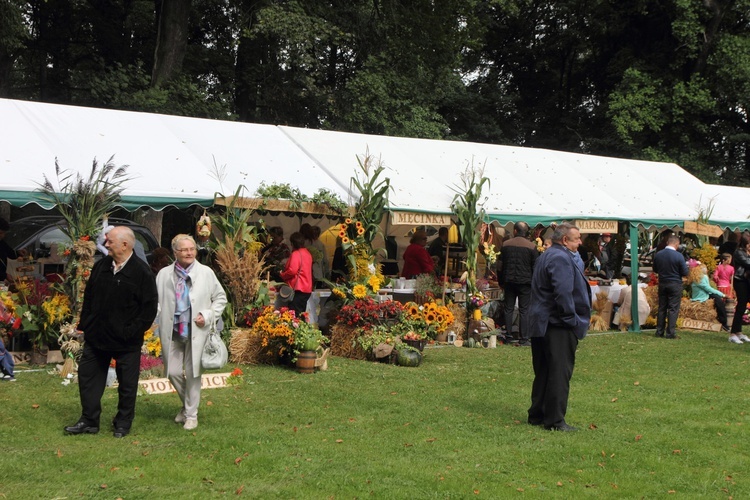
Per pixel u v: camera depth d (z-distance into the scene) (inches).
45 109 449.7
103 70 1010.1
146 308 261.7
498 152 643.5
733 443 283.6
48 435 261.6
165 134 471.8
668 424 309.9
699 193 730.2
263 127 533.0
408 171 540.1
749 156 1317.7
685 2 1138.7
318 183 476.7
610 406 339.0
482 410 323.3
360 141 561.9
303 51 908.0
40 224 511.5
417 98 1054.4
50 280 379.6
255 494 210.4
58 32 1093.1
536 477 234.5
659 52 1267.2
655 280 665.6
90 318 261.0
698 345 548.7
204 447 252.7
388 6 1021.2
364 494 212.4
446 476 231.0
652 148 1213.7
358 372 399.9
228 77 1056.2
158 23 974.4
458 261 569.9
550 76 1577.3
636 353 500.7
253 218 504.7
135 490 210.7
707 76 1211.9
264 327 399.5
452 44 1071.0
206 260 437.4
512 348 509.0
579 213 582.6
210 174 442.6
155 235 595.5
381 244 653.3
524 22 1493.6
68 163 401.1
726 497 223.0
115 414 292.5
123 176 406.3
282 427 283.4
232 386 352.2
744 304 567.5
